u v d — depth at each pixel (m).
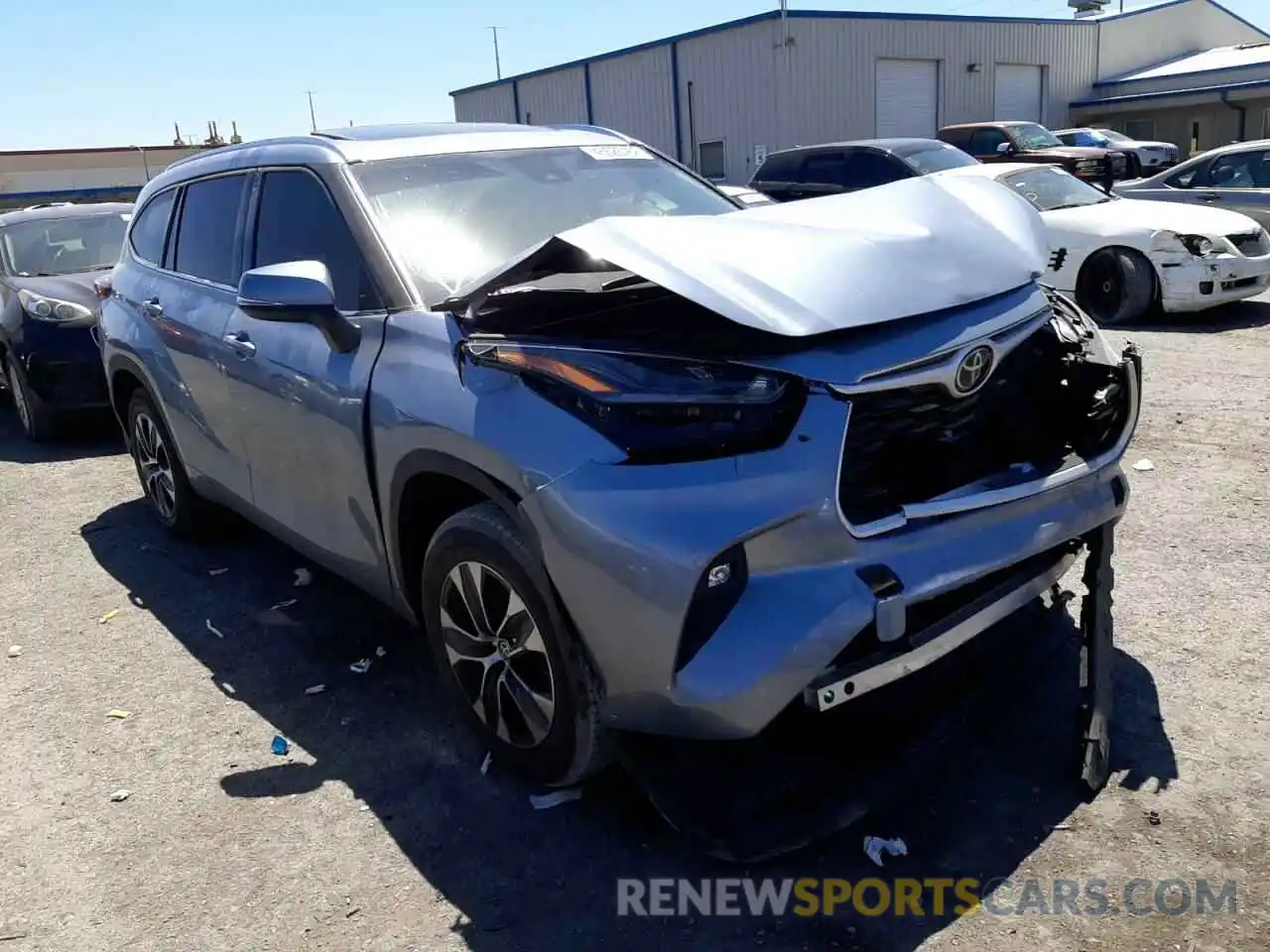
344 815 3.10
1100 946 2.41
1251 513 4.87
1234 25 36.25
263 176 4.14
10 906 2.80
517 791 3.14
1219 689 3.40
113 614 4.64
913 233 2.93
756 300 2.51
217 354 4.14
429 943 2.58
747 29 27.25
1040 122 32.28
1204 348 8.70
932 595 2.54
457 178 3.80
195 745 3.53
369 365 3.25
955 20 29.25
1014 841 2.78
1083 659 3.14
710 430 2.47
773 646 2.43
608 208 3.92
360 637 4.25
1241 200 12.02
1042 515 2.86
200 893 2.80
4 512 6.27
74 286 7.88
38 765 3.47
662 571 2.44
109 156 48.34
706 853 2.78
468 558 2.97
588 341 2.71
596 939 2.55
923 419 2.71
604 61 31.80
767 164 15.08
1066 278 10.33
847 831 2.87
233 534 5.48
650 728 2.63
